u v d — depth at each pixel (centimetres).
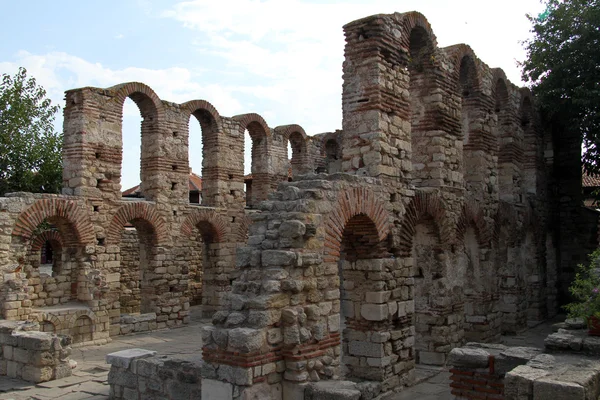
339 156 4072
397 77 1720
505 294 2589
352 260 1620
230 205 3012
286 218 1265
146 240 2688
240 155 3089
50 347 1686
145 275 2681
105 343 2284
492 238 2319
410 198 1742
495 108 2661
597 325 1127
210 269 2973
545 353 1098
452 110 2047
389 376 1573
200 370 1274
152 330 2588
